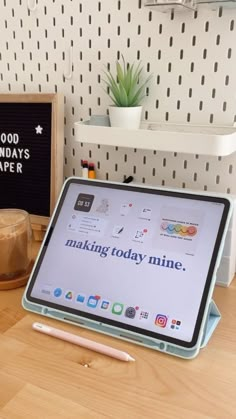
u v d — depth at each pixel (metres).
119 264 0.67
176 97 0.77
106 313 0.63
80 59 0.85
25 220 0.79
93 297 0.65
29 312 0.68
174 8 0.70
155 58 0.77
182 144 0.69
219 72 0.73
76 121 0.89
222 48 0.71
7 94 0.90
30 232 0.82
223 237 0.62
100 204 0.73
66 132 0.91
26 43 0.90
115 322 0.62
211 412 0.48
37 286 0.70
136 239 0.67
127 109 0.74
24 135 0.91
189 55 0.74
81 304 0.66
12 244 0.75
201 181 0.80
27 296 0.69
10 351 0.59
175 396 0.51
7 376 0.54
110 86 0.80
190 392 0.51
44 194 0.91
